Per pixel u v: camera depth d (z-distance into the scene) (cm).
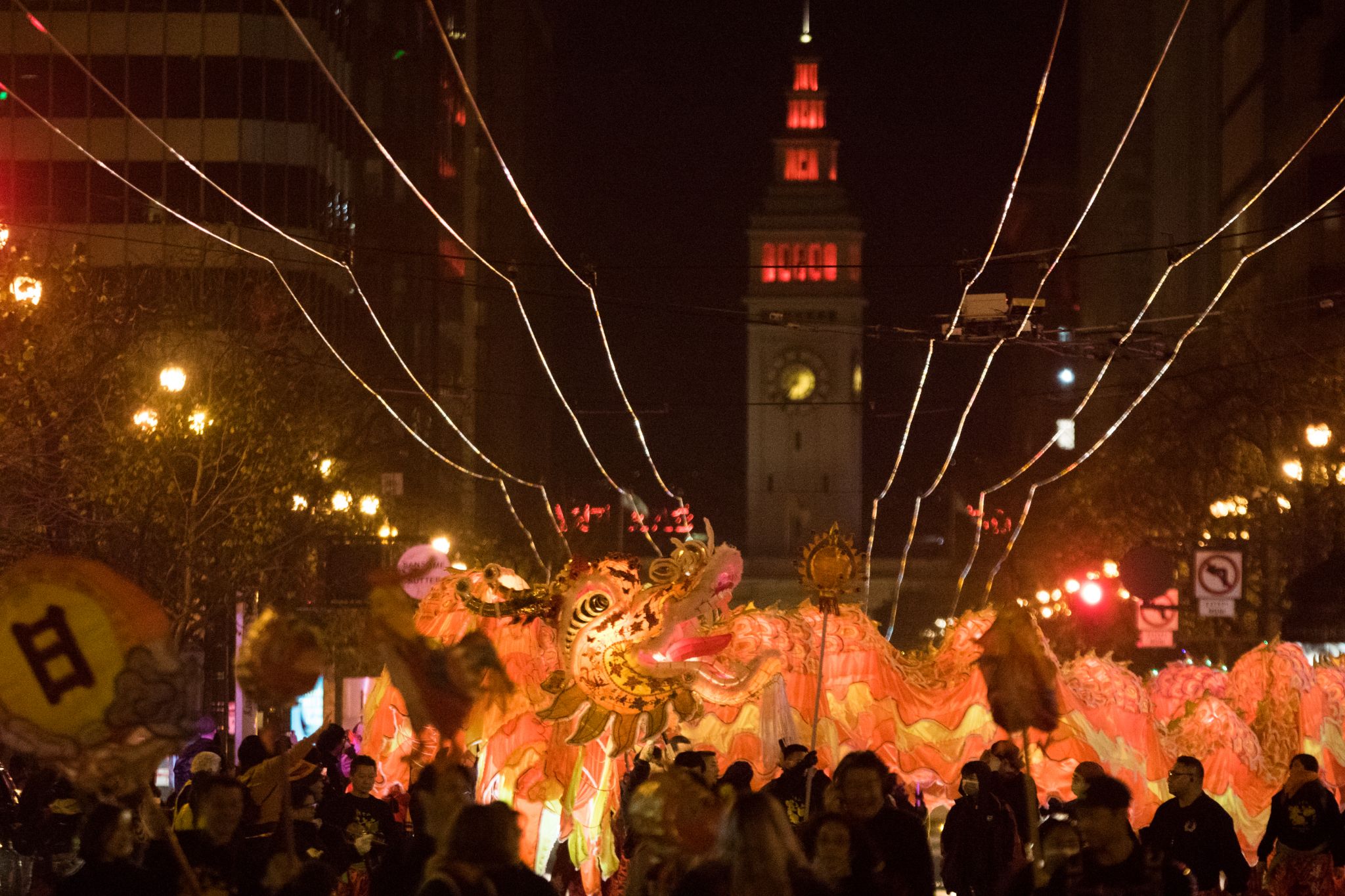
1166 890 980
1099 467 5650
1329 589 3425
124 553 3353
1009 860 1548
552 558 7619
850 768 1075
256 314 3944
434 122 8281
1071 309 13200
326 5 6316
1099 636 5350
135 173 5928
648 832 980
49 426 3045
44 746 953
